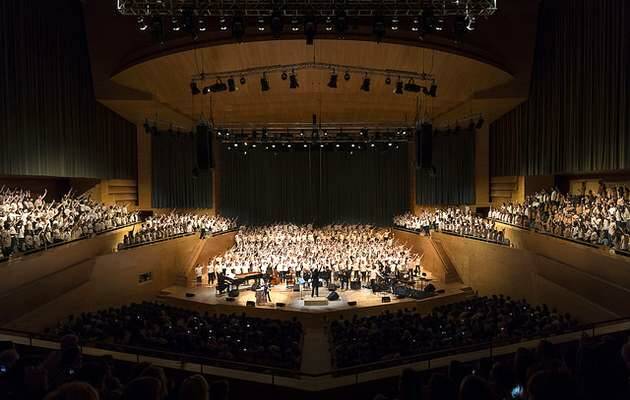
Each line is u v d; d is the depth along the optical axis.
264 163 32.00
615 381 4.25
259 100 24.33
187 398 3.56
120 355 7.72
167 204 27.83
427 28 14.52
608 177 20.47
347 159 32.41
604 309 12.93
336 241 26.88
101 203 23.00
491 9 14.64
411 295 20.36
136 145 27.55
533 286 17.39
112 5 18.97
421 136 17.66
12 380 4.66
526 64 21.16
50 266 15.03
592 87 17.39
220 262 23.44
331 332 15.12
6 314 12.65
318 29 17.03
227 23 16.44
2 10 16.30
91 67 21.09
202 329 12.56
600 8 16.80
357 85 22.02
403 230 28.62
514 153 24.12
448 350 7.62
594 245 14.32
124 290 19.38
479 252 21.22
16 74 16.97
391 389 6.90
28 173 17.64
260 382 6.92
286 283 22.78
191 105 24.45
